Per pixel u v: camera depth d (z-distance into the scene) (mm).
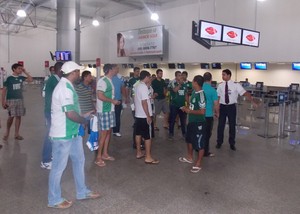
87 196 2855
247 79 10672
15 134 5195
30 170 3613
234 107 4766
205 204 2781
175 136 5707
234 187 3211
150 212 2607
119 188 3137
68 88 2443
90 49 17453
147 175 3545
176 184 3275
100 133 3859
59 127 2488
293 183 3352
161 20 13141
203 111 3650
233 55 10688
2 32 18953
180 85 5402
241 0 10195
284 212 2648
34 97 13062
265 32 9672
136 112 3992
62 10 9797
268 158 4336
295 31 8922
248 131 6363
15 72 4910
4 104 4906
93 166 3830
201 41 8031
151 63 13773
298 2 8797
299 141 5438
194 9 11703
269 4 9500
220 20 10828
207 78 4266
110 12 15250
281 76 9812
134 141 4762
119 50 14820
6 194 2918
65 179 3340
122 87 5703
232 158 4312
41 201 2773
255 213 2619
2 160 3998
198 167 3699
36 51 20500
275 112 7871
